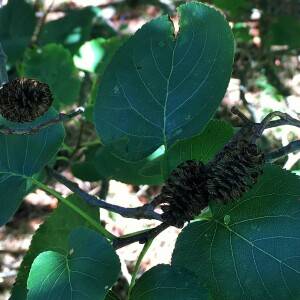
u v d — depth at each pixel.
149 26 0.19
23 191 0.20
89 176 0.32
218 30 0.19
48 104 0.18
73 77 0.35
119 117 0.20
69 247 0.16
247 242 0.17
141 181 0.26
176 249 0.17
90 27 0.42
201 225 0.17
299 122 0.18
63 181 0.21
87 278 0.16
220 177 0.15
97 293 0.15
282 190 0.17
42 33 0.43
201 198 0.16
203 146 0.18
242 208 0.17
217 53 0.19
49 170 0.21
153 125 0.19
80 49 0.36
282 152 0.20
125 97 0.20
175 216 0.16
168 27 0.19
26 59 0.38
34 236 0.20
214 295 0.17
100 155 0.27
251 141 0.17
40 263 0.16
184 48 0.19
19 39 0.39
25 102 0.18
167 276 0.16
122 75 0.20
